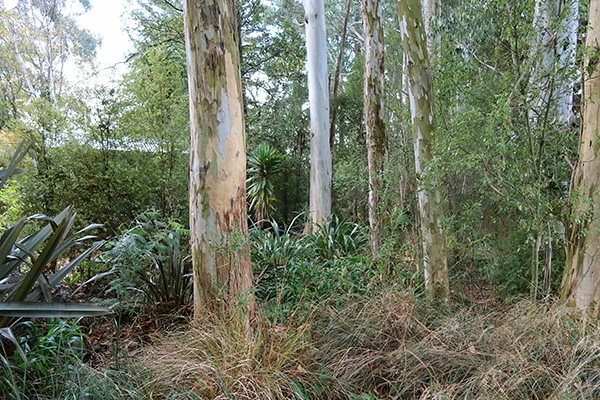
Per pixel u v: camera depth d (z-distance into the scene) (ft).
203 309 9.93
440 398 6.95
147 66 18.58
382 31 19.74
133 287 12.10
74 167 16.43
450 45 13.43
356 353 8.96
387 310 9.93
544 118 10.52
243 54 35.42
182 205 19.04
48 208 16.75
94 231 16.72
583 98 10.29
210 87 9.60
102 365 8.27
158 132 18.02
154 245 11.97
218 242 9.86
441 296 11.63
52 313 7.14
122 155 17.44
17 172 9.13
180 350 8.39
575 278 10.13
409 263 12.17
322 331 9.74
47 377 7.30
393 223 12.96
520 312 10.05
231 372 7.63
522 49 10.82
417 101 12.09
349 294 11.25
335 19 55.01
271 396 6.99
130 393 6.87
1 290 8.34
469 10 11.10
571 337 8.77
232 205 10.01
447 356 8.19
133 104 17.66
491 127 9.37
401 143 22.62
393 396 7.82
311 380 7.96
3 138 18.92
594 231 9.75
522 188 10.21
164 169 18.56
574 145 11.63
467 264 15.23
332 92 41.78
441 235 11.73
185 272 13.03
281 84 38.78
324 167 24.75
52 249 7.72
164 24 32.27
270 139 36.32
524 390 7.14
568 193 10.94
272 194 27.27
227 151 9.85
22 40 40.16
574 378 7.09
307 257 15.35
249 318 9.59
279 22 37.76
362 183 20.70
